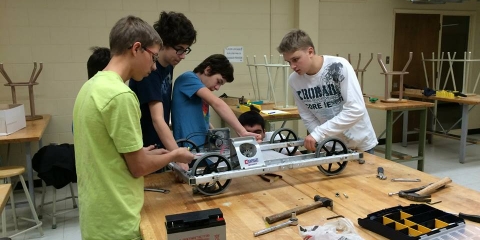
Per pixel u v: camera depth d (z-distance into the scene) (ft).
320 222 3.91
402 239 3.35
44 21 12.59
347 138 6.63
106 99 3.58
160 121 4.99
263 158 5.20
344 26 16.93
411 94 16.76
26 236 9.45
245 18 15.14
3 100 12.61
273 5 15.46
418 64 18.61
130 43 3.75
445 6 18.43
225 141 5.77
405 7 17.75
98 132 3.67
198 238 3.24
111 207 3.79
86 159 3.77
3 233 9.00
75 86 13.24
